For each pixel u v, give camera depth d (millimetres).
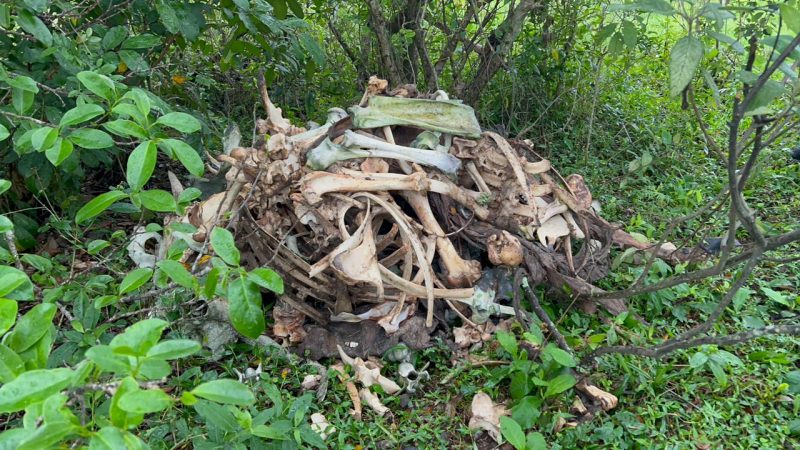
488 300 3387
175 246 2568
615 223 4637
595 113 5953
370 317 3346
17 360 1565
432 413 3070
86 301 2596
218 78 5855
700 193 4852
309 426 2660
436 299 3535
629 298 3840
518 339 3412
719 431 2975
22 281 1721
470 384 3158
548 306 3664
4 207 3932
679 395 3199
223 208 3402
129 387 1322
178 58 5203
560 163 5508
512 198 3639
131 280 2059
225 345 3285
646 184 5309
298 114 5938
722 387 3236
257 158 3367
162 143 2074
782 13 1969
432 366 3365
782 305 3881
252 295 2020
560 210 3773
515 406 2920
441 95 3873
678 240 4543
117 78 3160
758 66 3301
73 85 3330
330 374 3156
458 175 3740
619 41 3088
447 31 5547
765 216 4855
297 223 3404
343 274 3137
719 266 2654
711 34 2088
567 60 5980
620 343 3496
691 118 5938
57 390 1357
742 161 5477
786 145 5605
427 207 3480
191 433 2648
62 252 4012
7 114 2648
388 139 3590
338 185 3271
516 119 5848
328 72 6070
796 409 3061
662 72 7090
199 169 2062
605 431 2842
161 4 3660
